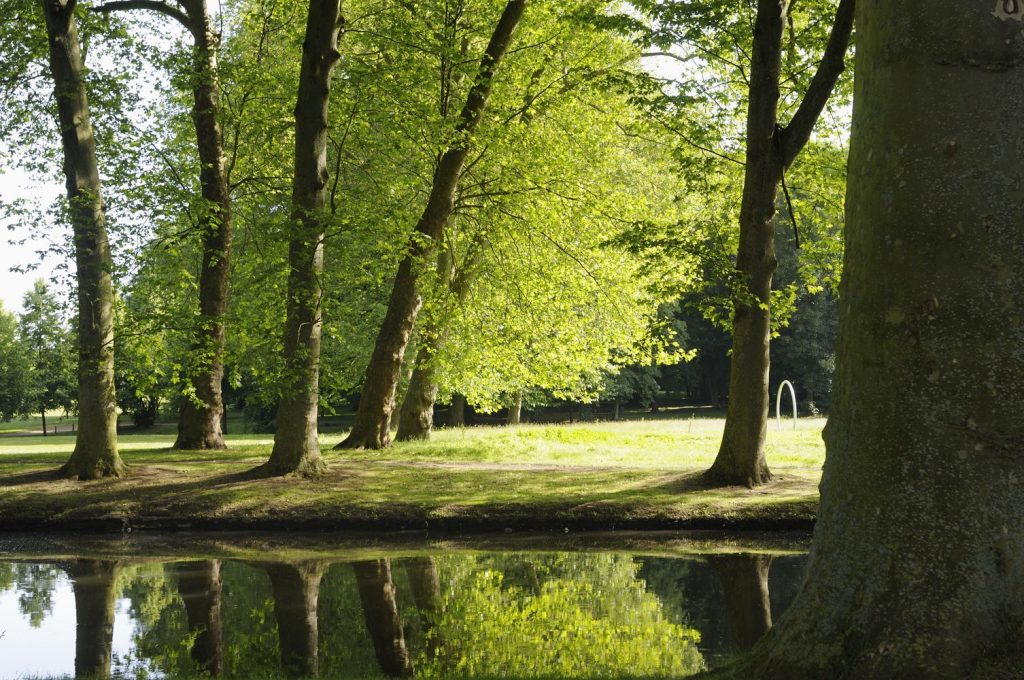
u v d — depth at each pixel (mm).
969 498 4078
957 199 4113
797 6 16812
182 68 19219
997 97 4078
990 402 4062
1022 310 4051
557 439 25250
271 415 48812
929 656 4035
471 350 24094
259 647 8617
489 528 15367
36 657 8430
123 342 17953
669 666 7711
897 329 4242
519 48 22391
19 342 59906
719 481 16828
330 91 18516
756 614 9680
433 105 19422
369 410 22922
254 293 21453
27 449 30953
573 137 23219
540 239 23969
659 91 17688
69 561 13305
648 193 28750
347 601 10547
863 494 4336
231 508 15930
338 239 17484
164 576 12133
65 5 17641
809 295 50750
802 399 56531
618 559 12898
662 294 17016
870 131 4426
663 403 68312
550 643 8625
